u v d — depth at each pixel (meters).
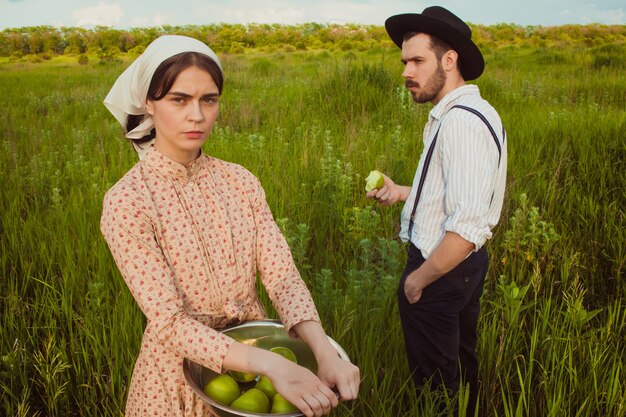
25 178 5.28
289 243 3.49
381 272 3.33
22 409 2.46
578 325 2.73
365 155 5.71
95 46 83.88
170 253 1.48
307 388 1.22
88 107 10.82
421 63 2.44
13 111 10.06
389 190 2.92
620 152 5.46
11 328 3.01
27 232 4.09
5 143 6.61
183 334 1.36
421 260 2.45
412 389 2.47
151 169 1.50
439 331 2.43
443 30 2.35
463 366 2.70
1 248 3.95
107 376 2.79
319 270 3.76
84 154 6.46
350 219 4.27
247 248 1.60
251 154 5.66
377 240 4.03
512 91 10.23
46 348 2.87
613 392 2.35
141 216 1.43
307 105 8.93
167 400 1.55
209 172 1.59
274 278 1.61
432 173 2.38
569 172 5.04
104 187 4.80
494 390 2.61
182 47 1.39
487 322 3.08
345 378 1.30
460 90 2.38
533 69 18.73
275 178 4.84
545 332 2.92
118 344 2.89
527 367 2.77
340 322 2.72
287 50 74.31
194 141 1.44
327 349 1.38
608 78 12.64
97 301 3.05
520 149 5.78
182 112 1.41
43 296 3.32
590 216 4.31
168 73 1.37
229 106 8.84
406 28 2.55
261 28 93.75
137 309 3.12
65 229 4.11
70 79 19.92
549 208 4.39
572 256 3.62
